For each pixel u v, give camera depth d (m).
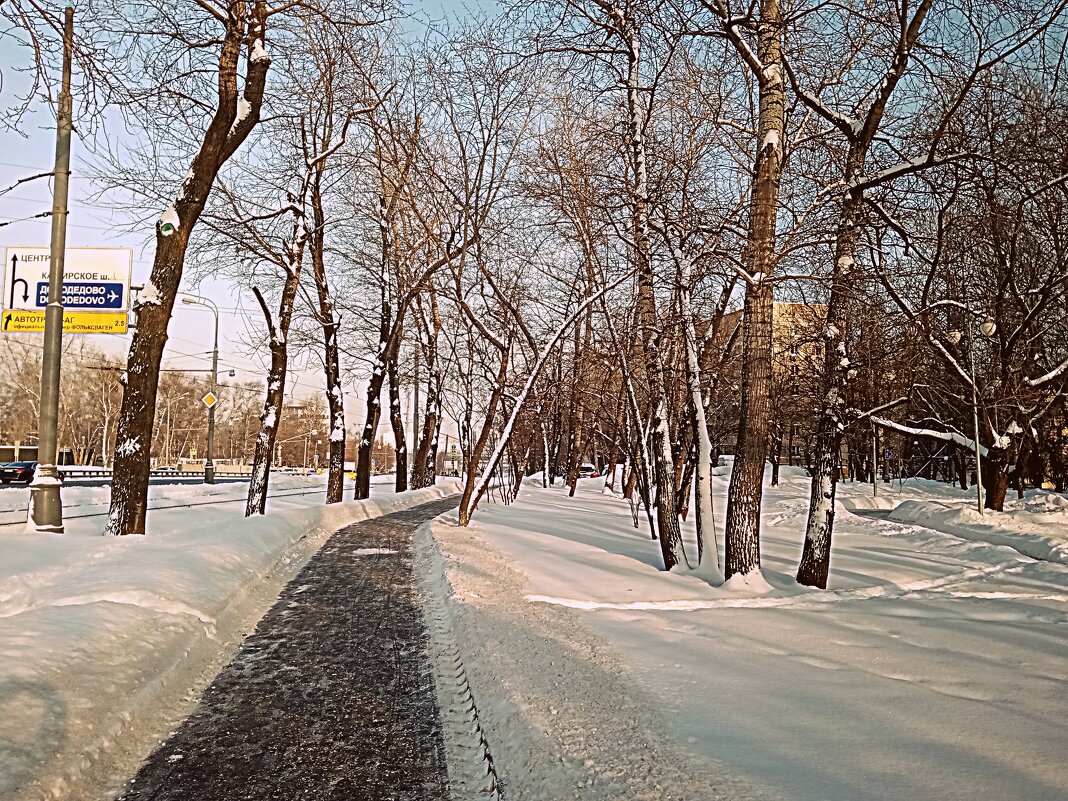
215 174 12.95
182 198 12.66
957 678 5.84
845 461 53.94
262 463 19.27
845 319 10.59
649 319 12.52
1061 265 18.48
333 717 5.55
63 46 9.58
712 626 7.70
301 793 4.29
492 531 17.38
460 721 5.50
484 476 19.12
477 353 23.20
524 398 19.12
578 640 6.96
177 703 5.76
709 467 11.45
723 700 5.26
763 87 10.59
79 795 4.13
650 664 6.21
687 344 11.75
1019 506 23.22
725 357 16.53
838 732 4.62
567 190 14.27
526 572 11.19
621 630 7.52
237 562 10.90
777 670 6.05
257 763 4.70
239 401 95.31
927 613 8.49
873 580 10.95
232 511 20.12
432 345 28.02
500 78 14.16
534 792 4.04
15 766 3.96
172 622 7.20
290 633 8.12
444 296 22.56
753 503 10.16
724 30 10.48
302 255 20.36
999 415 22.03
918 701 5.25
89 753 4.48
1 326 15.48
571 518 21.70
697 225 11.66
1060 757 4.22
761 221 10.47
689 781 3.90
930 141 10.73
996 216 12.63
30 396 60.25
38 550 10.30
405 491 34.03
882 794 3.73
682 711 5.04
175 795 4.23
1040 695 5.39
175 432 79.81
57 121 10.99
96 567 9.21
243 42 13.12
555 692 5.39
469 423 31.41
